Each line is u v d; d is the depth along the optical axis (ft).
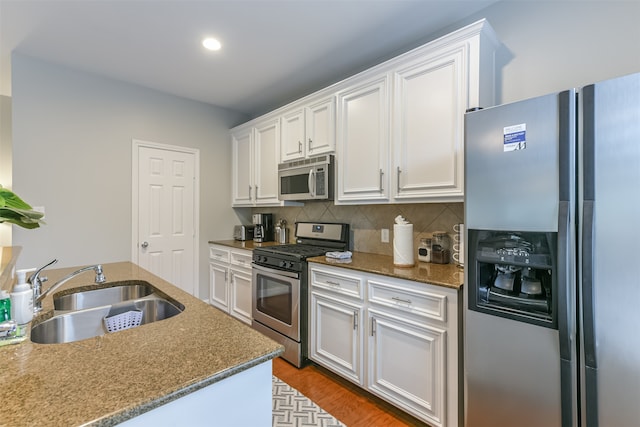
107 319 4.28
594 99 3.56
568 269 3.70
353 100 7.91
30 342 2.95
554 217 3.83
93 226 9.61
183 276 11.57
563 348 3.77
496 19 6.42
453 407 5.12
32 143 8.57
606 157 3.50
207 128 12.17
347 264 6.95
